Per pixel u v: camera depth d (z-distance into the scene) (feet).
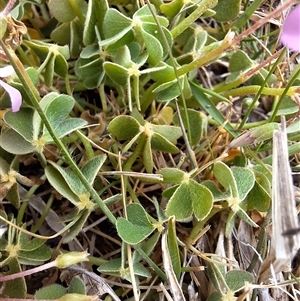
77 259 0.36
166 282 0.41
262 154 0.49
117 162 0.45
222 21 0.49
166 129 0.43
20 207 0.43
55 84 0.49
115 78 0.43
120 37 0.42
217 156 0.47
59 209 0.46
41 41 0.47
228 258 0.43
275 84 0.52
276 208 0.35
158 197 0.47
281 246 0.34
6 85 0.35
